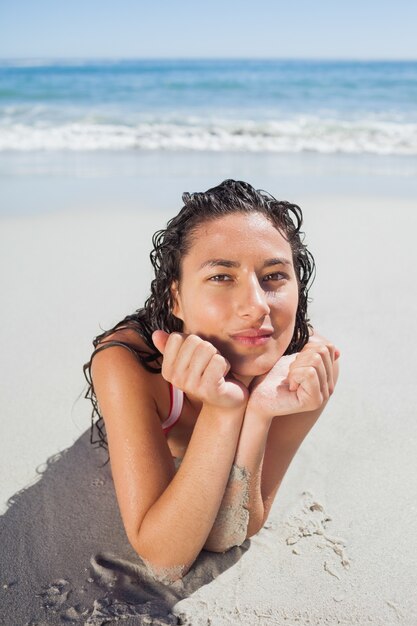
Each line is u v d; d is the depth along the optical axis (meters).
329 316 3.86
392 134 12.50
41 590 1.84
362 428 2.70
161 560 1.79
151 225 5.92
